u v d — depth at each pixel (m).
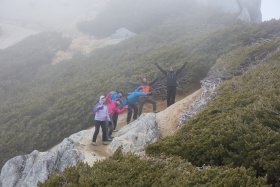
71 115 23.86
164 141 10.27
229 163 8.62
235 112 10.49
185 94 23.09
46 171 14.26
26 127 24.44
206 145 9.29
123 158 9.03
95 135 15.52
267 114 9.96
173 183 7.30
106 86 25.55
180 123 14.68
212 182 7.05
